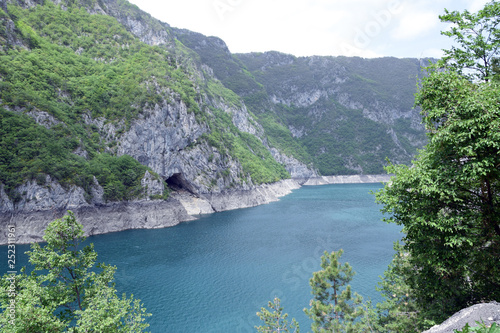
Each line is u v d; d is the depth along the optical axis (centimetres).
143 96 12044
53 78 10850
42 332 1595
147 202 10256
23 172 7869
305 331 3844
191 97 14888
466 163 1471
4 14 10625
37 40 11694
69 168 8762
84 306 1998
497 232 1509
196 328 3969
